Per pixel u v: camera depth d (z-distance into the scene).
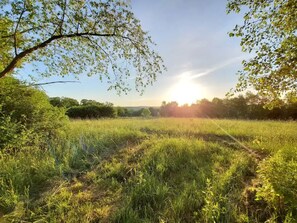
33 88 7.64
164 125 11.84
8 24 5.13
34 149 6.16
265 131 8.98
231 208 3.29
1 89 7.00
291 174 2.96
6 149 5.78
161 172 4.84
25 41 5.60
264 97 4.70
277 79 4.13
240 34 4.47
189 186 4.04
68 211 3.54
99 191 4.28
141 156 5.91
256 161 5.05
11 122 6.50
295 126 10.91
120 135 8.13
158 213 3.42
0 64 6.27
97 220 3.31
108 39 5.75
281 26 4.18
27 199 3.86
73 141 7.12
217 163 5.17
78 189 4.38
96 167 5.52
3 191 4.02
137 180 4.48
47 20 5.03
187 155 5.78
